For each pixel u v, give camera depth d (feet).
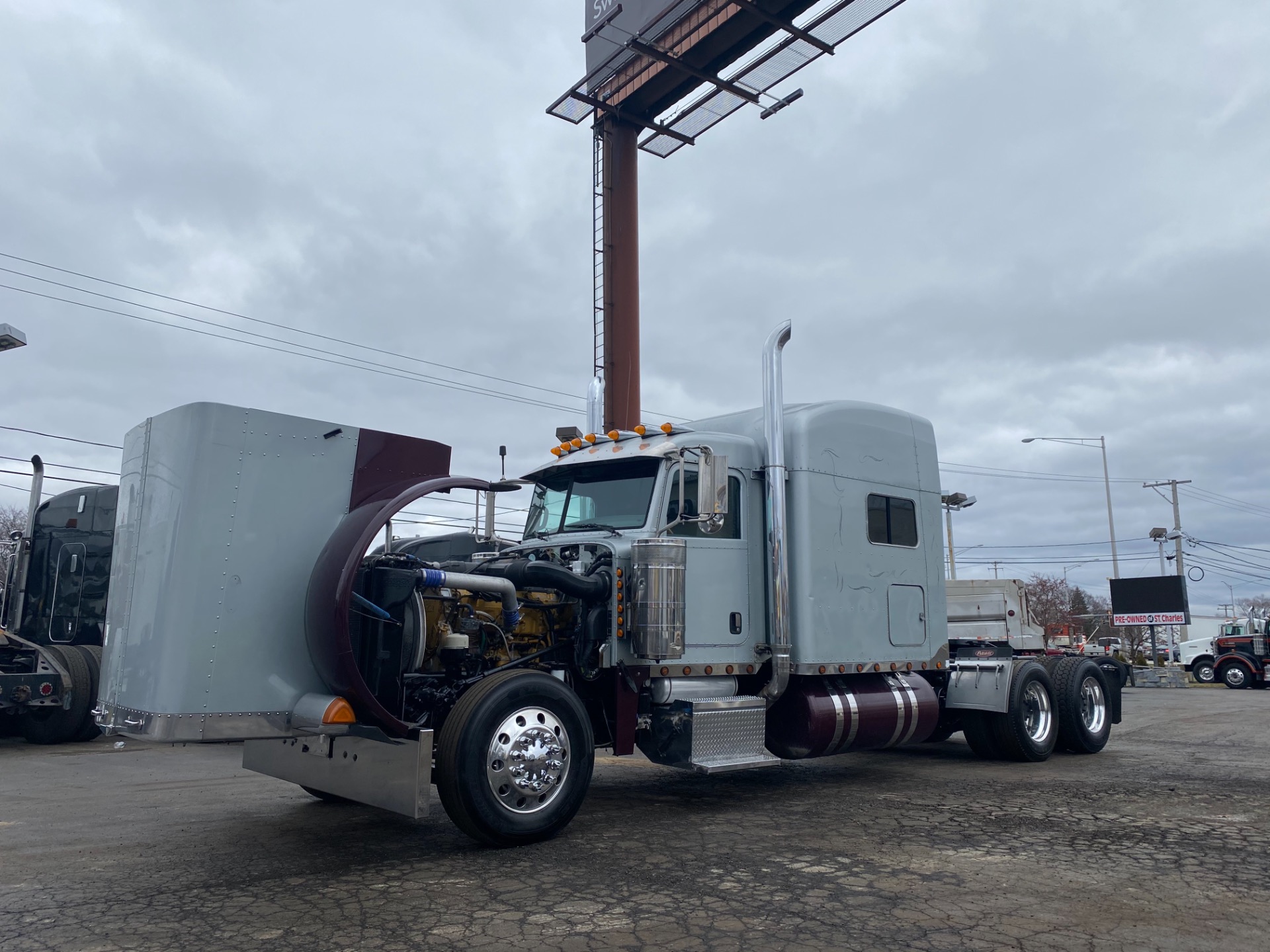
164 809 21.71
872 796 22.94
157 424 17.07
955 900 13.70
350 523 16.94
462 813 16.52
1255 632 92.38
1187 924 12.60
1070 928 12.48
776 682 22.34
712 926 12.63
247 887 14.70
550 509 24.45
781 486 23.02
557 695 17.94
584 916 13.06
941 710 29.76
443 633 18.53
